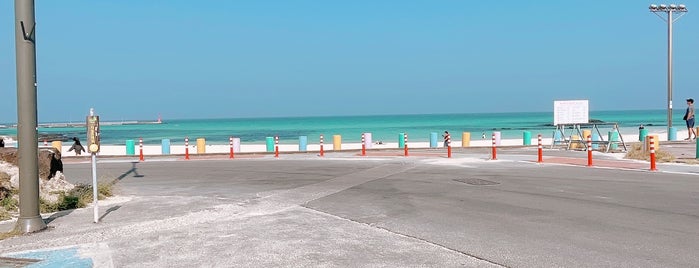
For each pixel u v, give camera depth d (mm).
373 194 12641
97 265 6633
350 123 131750
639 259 6613
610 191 12516
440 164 20328
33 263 6746
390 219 9430
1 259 6949
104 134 89438
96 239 8039
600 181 14477
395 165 20219
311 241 7754
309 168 20016
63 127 162750
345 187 14062
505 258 6750
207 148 41000
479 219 9336
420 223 9039
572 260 6613
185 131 98938
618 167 18109
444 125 106375
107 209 10766
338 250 7223
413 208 10562
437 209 10406
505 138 54312
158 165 23391
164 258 6906
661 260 6562
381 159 23359
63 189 12492
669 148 26016
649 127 72875
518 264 6477
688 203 10688
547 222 8969
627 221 8945
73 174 19688
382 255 6953
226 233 8336
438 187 13719
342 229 8586
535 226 8664
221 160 25812
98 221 9445
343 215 9891
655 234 7961
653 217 9266
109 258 6938
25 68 8484
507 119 154625
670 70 32875
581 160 21094
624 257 6715
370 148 33062
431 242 7660
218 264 6605
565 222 8938
